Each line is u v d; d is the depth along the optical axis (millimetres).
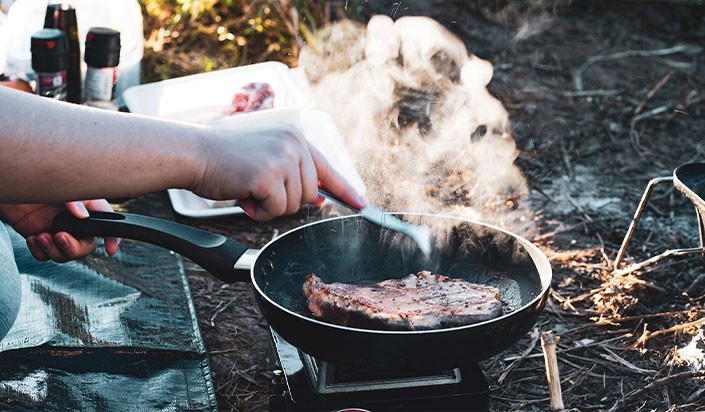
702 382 1671
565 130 3068
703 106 3281
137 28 2801
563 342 1869
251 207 1294
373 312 1336
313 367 1508
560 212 2506
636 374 1747
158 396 1633
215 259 1419
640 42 3932
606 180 2727
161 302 1945
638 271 2111
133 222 1449
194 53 3578
